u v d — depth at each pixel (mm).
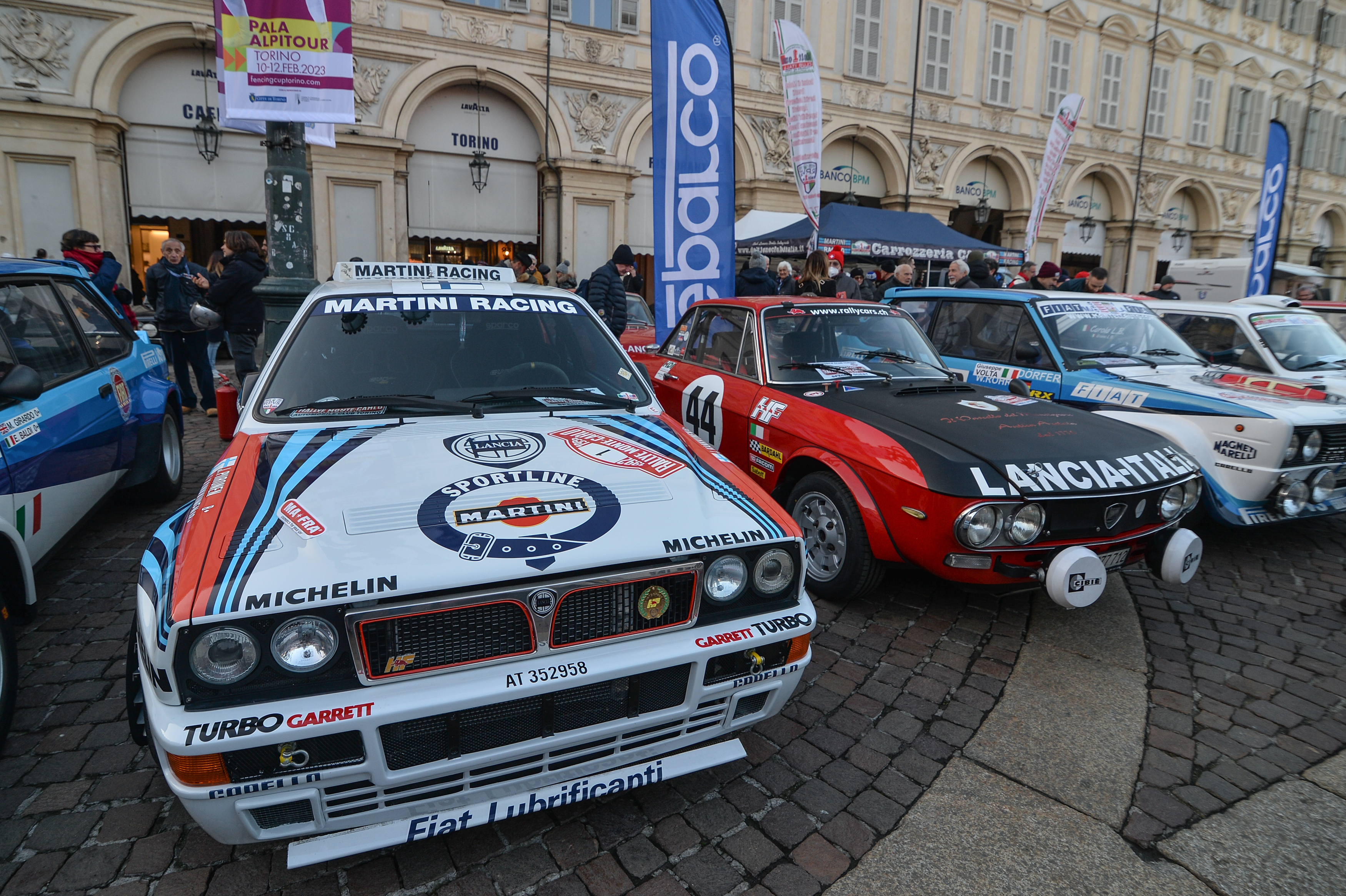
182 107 12898
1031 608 4000
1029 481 3168
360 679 1779
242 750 1668
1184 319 6641
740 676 2170
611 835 2283
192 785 1666
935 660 3412
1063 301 5891
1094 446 3492
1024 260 13750
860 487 3590
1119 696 3143
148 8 12125
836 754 2707
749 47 16516
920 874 2152
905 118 18594
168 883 2037
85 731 2701
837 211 12727
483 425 2699
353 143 13539
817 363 4574
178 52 12703
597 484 2271
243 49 5480
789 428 4047
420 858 2164
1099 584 3188
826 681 3203
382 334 3051
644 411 3072
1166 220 24234
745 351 4715
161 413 4707
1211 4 22953
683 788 2508
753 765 2635
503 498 2129
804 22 16953
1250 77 24562
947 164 19594
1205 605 4164
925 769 2635
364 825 1881
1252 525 4609
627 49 15570
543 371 3133
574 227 15695
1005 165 20656
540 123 15102
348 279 3525
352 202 13898
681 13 6027
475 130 15016
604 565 1960
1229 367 5754
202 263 14438
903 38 18219
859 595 3809
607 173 15695
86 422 3709
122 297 7895
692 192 6324
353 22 13258
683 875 2133
